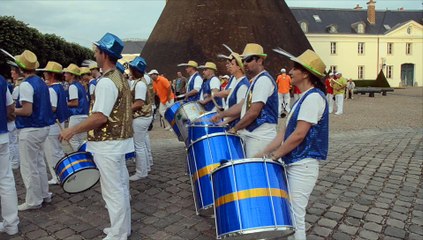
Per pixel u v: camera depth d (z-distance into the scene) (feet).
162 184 19.56
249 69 12.91
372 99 87.10
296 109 9.78
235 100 15.20
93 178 13.60
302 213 9.93
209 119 15.44
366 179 19.71
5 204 13.44
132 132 12.55
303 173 9.74
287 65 80.48
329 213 15.06
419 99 86.58
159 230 13.85
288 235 9.77
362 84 150.10
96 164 12.09
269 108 12.81
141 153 20.29
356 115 52.21
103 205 16.71
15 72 19.08
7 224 13.56
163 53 83.20
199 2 84.99
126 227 12.67
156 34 89.15
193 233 13.53
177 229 13.89
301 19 182.60
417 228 13.57
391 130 37.96
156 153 27.89
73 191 13.56
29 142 15.47
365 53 183.93
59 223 14.73
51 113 16.22
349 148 28.14
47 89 15.99
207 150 12.49
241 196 9.21
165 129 40.75
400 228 13.57
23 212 15.94
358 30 183.21
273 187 9.32
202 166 12.39
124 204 12.32
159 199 17.29
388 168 21.89
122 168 12.78
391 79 186.60
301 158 9.73
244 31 81.87
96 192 18.54
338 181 19.40
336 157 24.98
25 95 14.70
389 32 182.60
